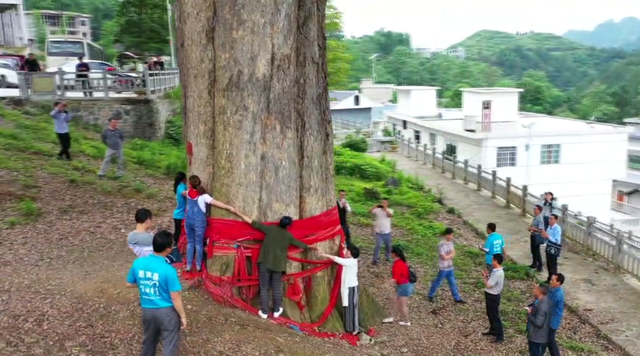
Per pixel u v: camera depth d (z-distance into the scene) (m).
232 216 8.12
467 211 19.61
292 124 8.32
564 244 15.83
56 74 19.38
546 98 77.69
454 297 11.21
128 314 7.01
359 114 49.31
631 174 43.06
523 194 19.05
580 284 12.81
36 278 7.99
